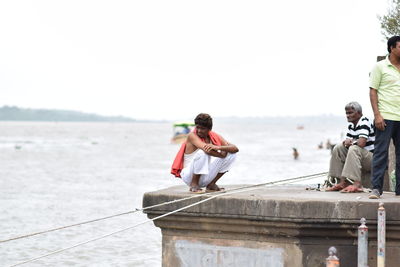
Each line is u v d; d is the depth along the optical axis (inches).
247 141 5260.8
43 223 898.1
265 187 420.2
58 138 6333.7
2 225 882.1
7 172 1982.0
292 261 343.9
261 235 349.4
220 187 410.3
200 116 377.1
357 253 339.6
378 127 359.9
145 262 636.1
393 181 410.3
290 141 5241.1
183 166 383.2
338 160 394.6
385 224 333.1
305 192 378.0
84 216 971.9
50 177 1787.6
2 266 625.9
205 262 362.3
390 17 556.7
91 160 2659.9
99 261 641.6
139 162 2527.1
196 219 357.7
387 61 364.8
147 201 369.4
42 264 633.0
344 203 333.1
